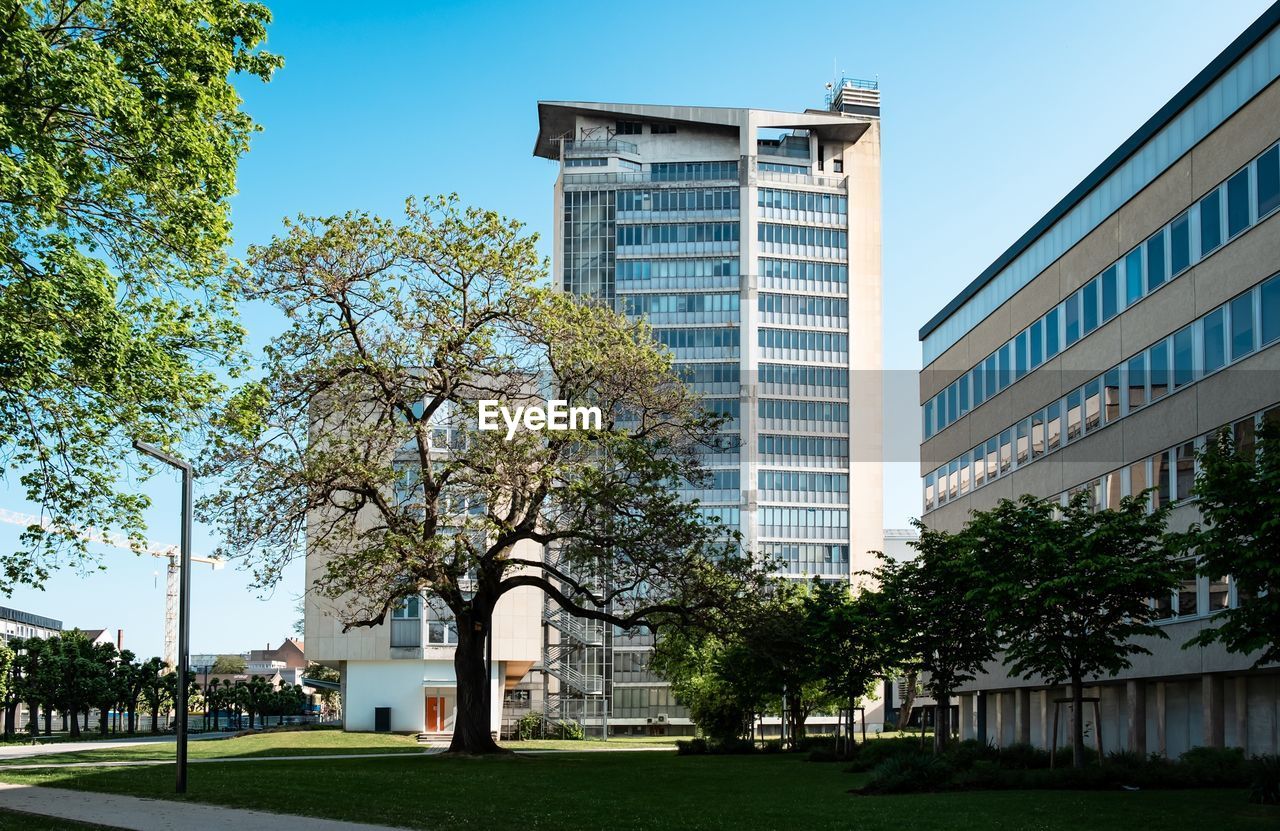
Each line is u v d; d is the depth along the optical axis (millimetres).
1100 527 29906
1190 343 37219
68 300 24156
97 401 26391
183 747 24906
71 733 90312
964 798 24656
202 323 27641
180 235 26188
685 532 38125
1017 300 51625
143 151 25156
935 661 39375
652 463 38031
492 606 42219
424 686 75812
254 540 36594
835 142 132000
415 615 76125
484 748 41875
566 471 38562
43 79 22594
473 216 39156
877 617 41500
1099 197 43812
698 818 21047
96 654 99500
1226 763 28359
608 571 39844
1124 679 41594
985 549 31578
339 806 22359
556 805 23188
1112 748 43969
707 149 128625
